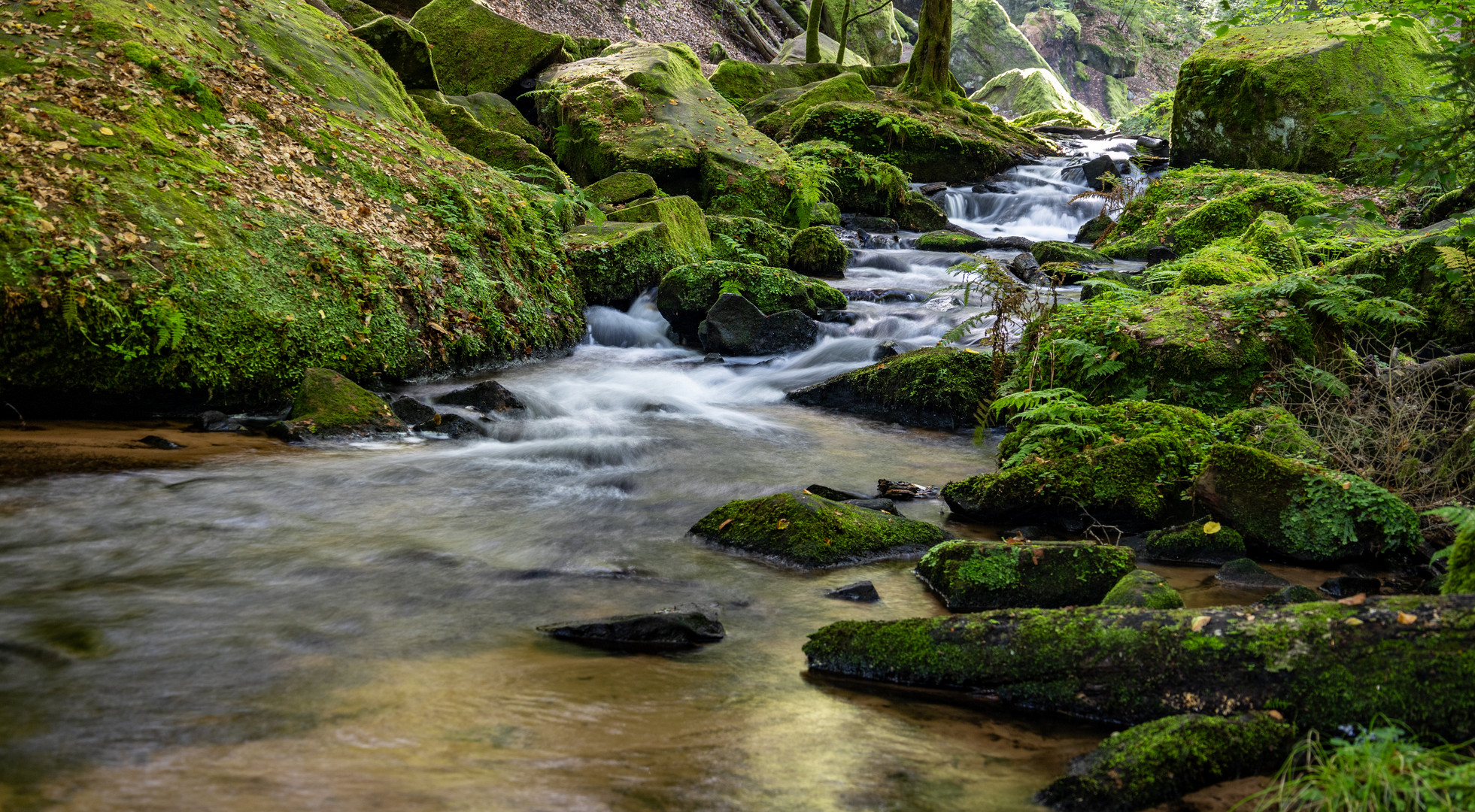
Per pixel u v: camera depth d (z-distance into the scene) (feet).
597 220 41.63
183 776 8.43
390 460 21.58
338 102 36.88
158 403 23.67
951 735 10.08
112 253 23.30
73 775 8.36
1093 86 196.75
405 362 28.58
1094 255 44.09
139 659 10.97
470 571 14.85
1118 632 10.68
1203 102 57.72
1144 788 8.41
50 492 17.35
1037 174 71.26
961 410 27.04
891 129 68.69
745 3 117.08
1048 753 9.68
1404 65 53.42
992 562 14.26
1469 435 17.89
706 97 61.98
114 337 22.58
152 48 30.40
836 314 37.99
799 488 20.72
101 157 25.21
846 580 15.08
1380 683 9.45
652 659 11.80
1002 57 172.45
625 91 58.18
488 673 11.10
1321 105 52.70
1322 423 20.48
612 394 29.73
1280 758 8.99
